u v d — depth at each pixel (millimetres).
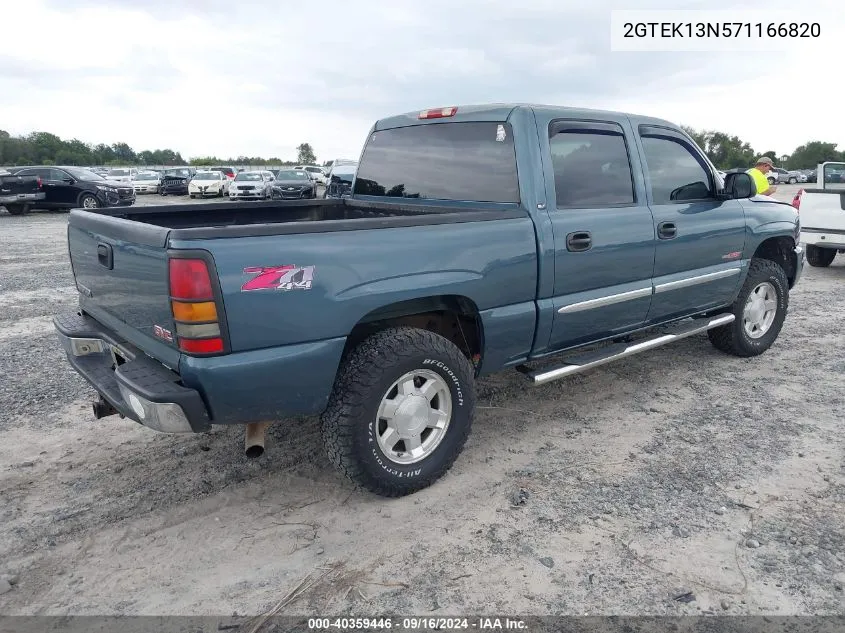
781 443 3900
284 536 2988
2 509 3186
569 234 3713
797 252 5676
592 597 2584
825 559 2807
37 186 20547
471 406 3416
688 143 4660
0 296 8023
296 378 2828
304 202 4734
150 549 2891
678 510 3184
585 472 3566
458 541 2949
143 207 3959
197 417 2678
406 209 4277
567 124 3826
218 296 2568
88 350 3539
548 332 3775
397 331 3182
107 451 3805
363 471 3086
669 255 4383
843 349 5773
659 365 5340
